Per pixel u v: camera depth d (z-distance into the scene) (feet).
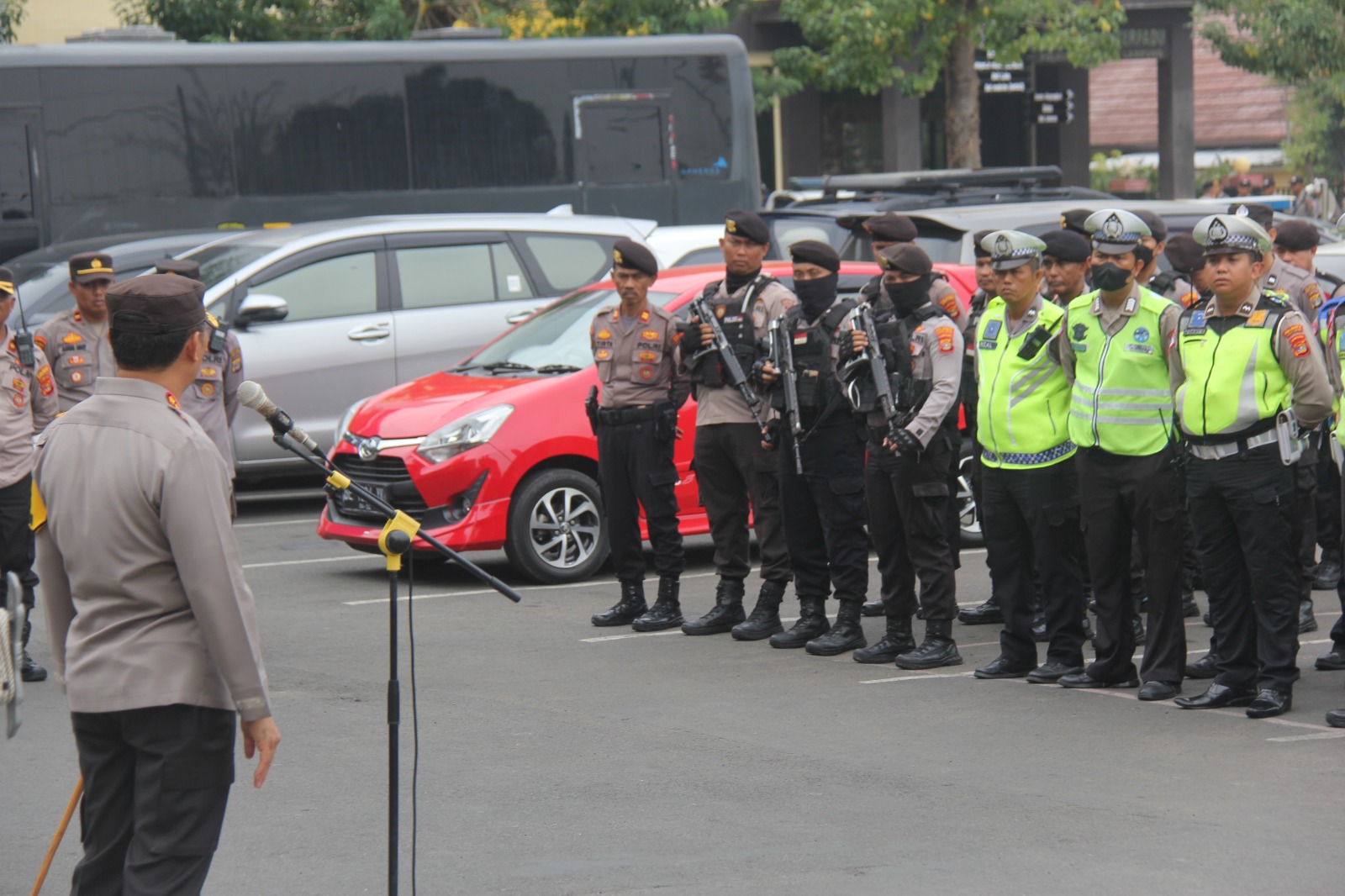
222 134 98.48
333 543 65.46
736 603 48.37
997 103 197.16
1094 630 48.42
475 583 56.70
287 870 28.58
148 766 21.38
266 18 126.62
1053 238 40.81
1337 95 171.94
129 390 21.43
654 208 109.19
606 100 107.45
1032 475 40.55
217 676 21.49
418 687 42.06
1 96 94.22
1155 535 38.93
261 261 72.90
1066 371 40.06
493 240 77.10
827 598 50.08
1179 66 191.52
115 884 22.36
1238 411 36.68
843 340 43.21
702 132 109.91
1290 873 27.20
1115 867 27.63
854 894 26.66
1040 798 31.65
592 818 31.01
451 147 104.01
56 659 22.41
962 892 26.66
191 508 20.90
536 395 55.98
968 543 62.03
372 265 74.90
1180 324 37.65
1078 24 127.65
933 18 126.11
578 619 50.52
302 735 37.32
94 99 95.86
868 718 38.24
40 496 21.72
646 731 37.29
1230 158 246.88
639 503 49.47
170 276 21.90
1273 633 37.40
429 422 55.57
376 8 124.77
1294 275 50.72
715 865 28.22
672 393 48.29
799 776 33.55
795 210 77.00
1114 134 252.83
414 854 25.05
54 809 32.50
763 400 45.75
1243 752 34.63
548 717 38.70
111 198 96.32
